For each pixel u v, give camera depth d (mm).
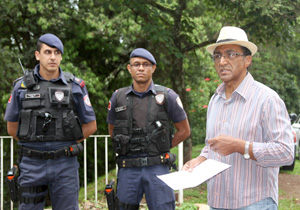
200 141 13102
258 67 11656
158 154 3082
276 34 7516
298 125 10586
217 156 2061
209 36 9273
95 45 9977
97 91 9789
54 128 2947
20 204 2992
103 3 7836
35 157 2920
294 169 9422
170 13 7605
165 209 3059
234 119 1973
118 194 3137
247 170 1948
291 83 15391
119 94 3199
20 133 2896
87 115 3123
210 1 8000
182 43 8734
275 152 1779
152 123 3082
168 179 2008
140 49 3107
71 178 3006
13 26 10141
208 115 2217
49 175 2930
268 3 6594
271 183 1951
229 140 1856
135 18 7824
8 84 8867
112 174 7551
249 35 7609
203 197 6156
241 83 2000
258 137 1902
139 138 3066
